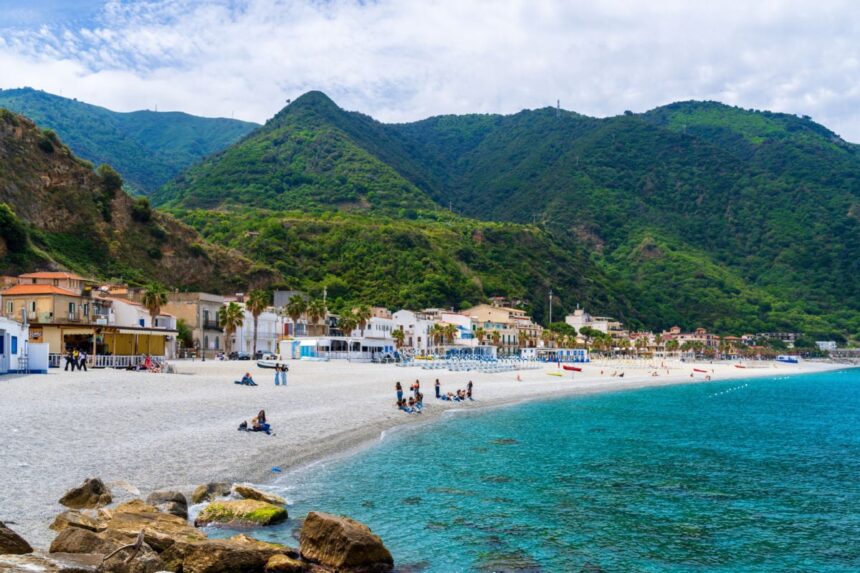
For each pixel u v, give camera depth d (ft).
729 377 525.75
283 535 74.38
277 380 213.25
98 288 335.47
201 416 138.92
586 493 101.19
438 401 215.72
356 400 190.29
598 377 413.80
